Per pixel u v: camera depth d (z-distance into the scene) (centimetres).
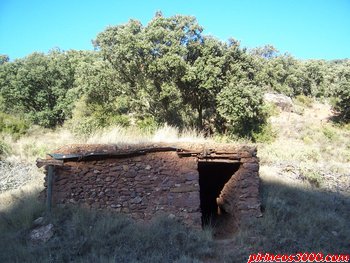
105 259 775
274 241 910
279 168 1568
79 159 970
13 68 3391
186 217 959
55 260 777
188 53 2450
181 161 993
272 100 3353
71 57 3566
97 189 970
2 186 1366
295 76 4272
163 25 2408
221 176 1216
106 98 2498
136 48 2314
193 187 978
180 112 2553
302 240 931
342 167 1795
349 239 971
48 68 3278
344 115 3294
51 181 961
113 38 2481
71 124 2342
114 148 986
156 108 2516
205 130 2516
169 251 839
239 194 1002
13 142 2030
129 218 948
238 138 2269
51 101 3272
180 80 2380
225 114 2331
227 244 918
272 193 1175
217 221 1169
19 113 3216
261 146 2044
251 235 936
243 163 1016
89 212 935
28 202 1023
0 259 784
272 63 4225
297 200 1185
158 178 981
